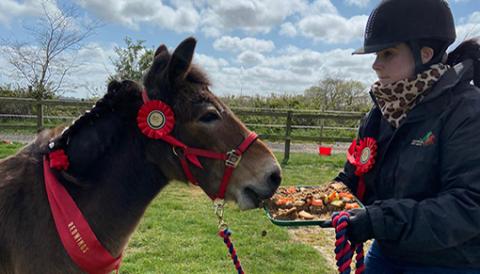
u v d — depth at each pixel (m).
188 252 4.47
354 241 1.61
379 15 1.73
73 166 1.88
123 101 1.94
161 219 5.61
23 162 1.89
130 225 2.02
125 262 4.16
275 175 2.01
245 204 1.97
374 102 2.04
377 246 2.12
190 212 6.05
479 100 1.57
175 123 1.92
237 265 2.05
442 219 1.45
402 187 1.70
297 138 11.06
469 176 1.48
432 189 1.65
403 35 1.65
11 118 13.41
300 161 10.77
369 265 2.12
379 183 1.90
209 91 2.01
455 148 1.53
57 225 1.74
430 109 1.66
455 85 1.65
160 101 1.89
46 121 11.91
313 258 4.51
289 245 4.85
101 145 1.92
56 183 1.80
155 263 4.17
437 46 1.71
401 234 1.52
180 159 1.94
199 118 1.90
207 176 1.98
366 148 1.96
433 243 1.48
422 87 1.68
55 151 1.85
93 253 1.79
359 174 2.03
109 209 1.92
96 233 1.90
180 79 1.90
